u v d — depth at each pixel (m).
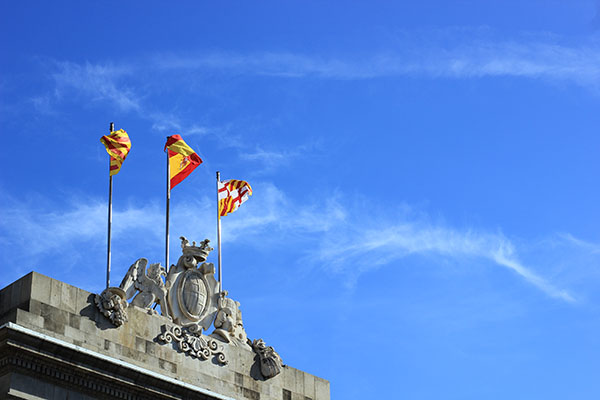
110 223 65.44
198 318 65.94
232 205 73.81
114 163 67.31
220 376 65.25
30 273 59.47
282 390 68.38
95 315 60.94
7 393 55.84
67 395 57.97
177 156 71.31
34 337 56.88
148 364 61.91
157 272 65.00
